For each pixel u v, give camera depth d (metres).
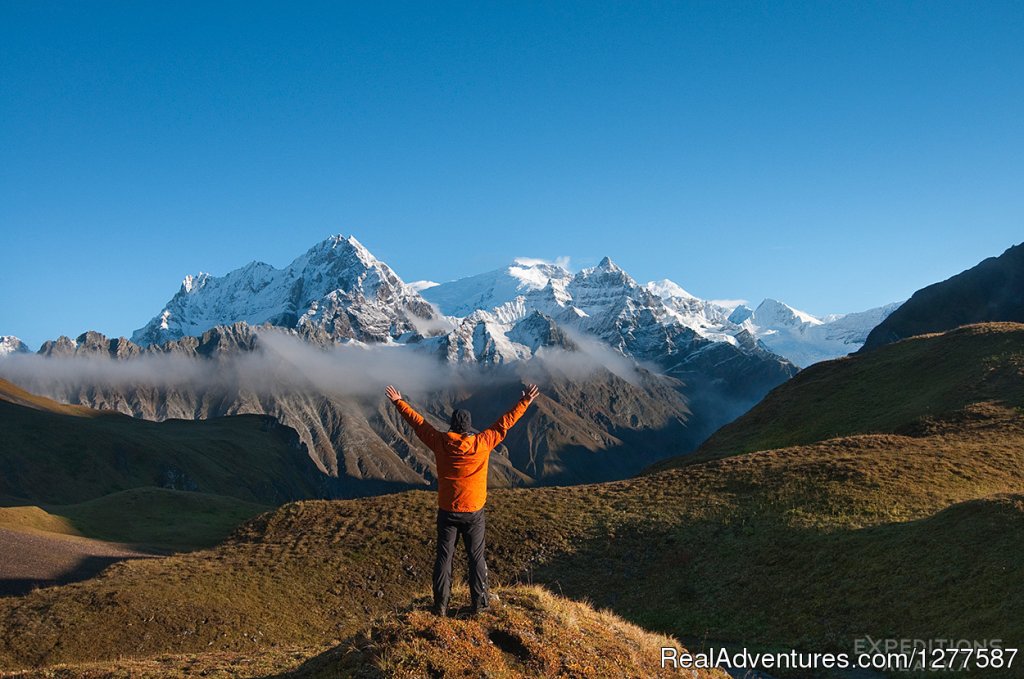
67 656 37.66
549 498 52.00
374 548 47.59
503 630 15.66
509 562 44.16
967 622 26.38
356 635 16.20
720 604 35.19
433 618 15.33
